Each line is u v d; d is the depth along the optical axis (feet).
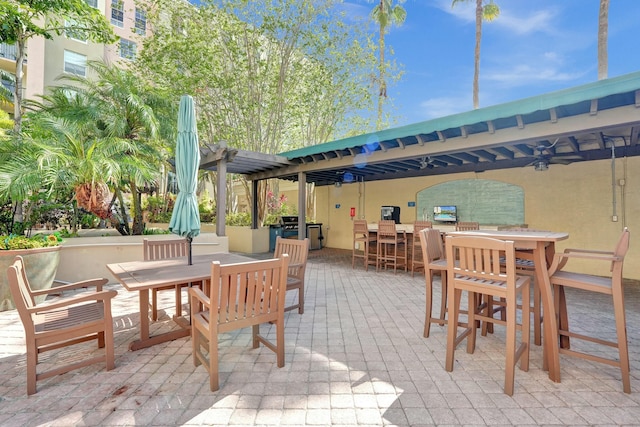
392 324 10.80
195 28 30.19
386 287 16.29
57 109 22.47
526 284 7.60
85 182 16.96
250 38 31.60
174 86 29.71
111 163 17.42
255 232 30.35
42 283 12.64
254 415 5.90
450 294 7.63
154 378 7.21
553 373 7.02
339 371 7.56
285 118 34.35
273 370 7.61
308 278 18.53
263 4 30.01
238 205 50.14
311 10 30.76
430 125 15.17
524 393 6.59
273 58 32.48
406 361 8.08
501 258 9.42
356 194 32.24
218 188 21.56
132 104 21.66
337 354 8.49
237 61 31.12
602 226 19.02
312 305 13.06
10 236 12.78
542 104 11.66
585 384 6.91
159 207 41.73
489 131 14.12
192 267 9.74
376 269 21.13
